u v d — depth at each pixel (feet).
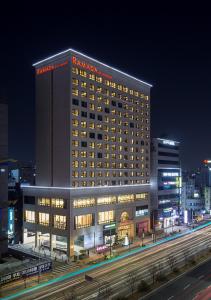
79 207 329.31
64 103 337.93
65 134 335.47
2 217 307.37
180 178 540.11
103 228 355.36
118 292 226.17
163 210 485.97
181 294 221.46
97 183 360.89
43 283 245.04
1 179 309.83
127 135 409.90
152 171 477.77
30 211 362.12
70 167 328.90
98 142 364.79
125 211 392.47
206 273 265.75
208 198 652.07
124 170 402.11
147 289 226.17
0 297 219.00
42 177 358.84
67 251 317.22
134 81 425.69
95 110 362.74
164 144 500.33
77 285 240.53
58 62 345.72
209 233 444.96
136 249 345.51
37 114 368.68
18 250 320.29
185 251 338.95
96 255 317.42
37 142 366.84
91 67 358.64
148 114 451.53
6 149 316.19
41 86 364.79
